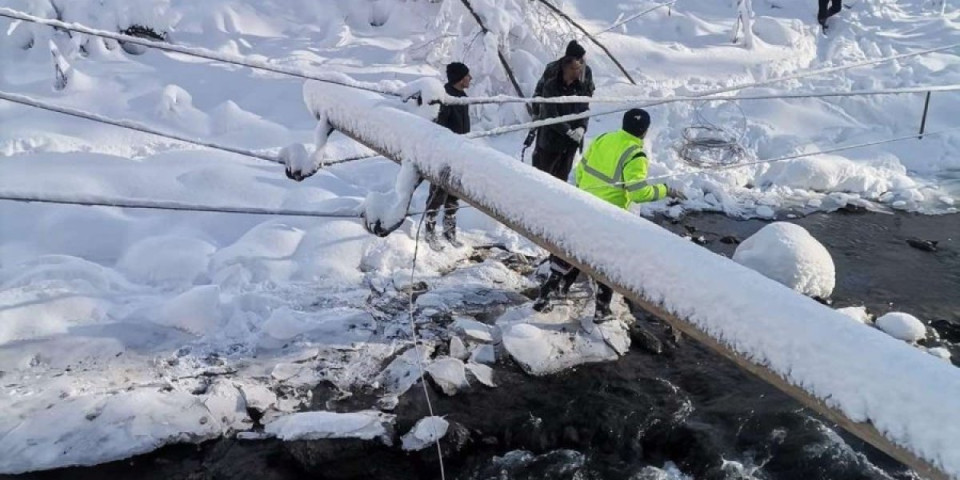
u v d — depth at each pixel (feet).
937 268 22.27
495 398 15.75
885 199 26.99
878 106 33.24
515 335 17.15
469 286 19.74
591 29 37.14
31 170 22.07
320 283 19.29
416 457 14.07
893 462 14.08
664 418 15.28
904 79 35.47
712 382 16.44
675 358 17.25
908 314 19.11
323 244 20.27
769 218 25.22
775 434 14.83
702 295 4.72
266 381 15.70
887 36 41.88
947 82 34.83
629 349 17.51
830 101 33.55
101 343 16.16
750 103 32.65
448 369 16.12
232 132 26.86
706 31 39.93
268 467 13.71
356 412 14.93
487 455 14.33
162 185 22.35
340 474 13.65
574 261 5.66
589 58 34.09
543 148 19.81
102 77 28.84
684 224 24.54
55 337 16.12
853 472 13.83
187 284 18.79
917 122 32.48
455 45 29.68
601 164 16.21
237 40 32.81
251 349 16.70
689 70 35.29
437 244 21.36
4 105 25.81
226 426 14.43
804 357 4.15
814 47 40.22
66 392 14.71
